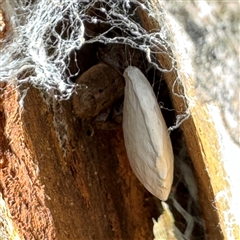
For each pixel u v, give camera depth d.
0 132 0.10
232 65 0.10
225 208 0.10
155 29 0.10
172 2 0.10
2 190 0.10
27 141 0.10
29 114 0.10
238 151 0.10
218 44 0.10
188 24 0.10
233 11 0.10
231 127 0.10
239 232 0.10
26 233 0.10
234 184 0.10
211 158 0.10
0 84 0.10
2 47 0.10
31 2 0.10
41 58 0.10
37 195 0.10
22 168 0.10
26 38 0.10
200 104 0.10
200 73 0.10
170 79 0.10
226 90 0.10
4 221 0.10
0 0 0.10
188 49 0.10
